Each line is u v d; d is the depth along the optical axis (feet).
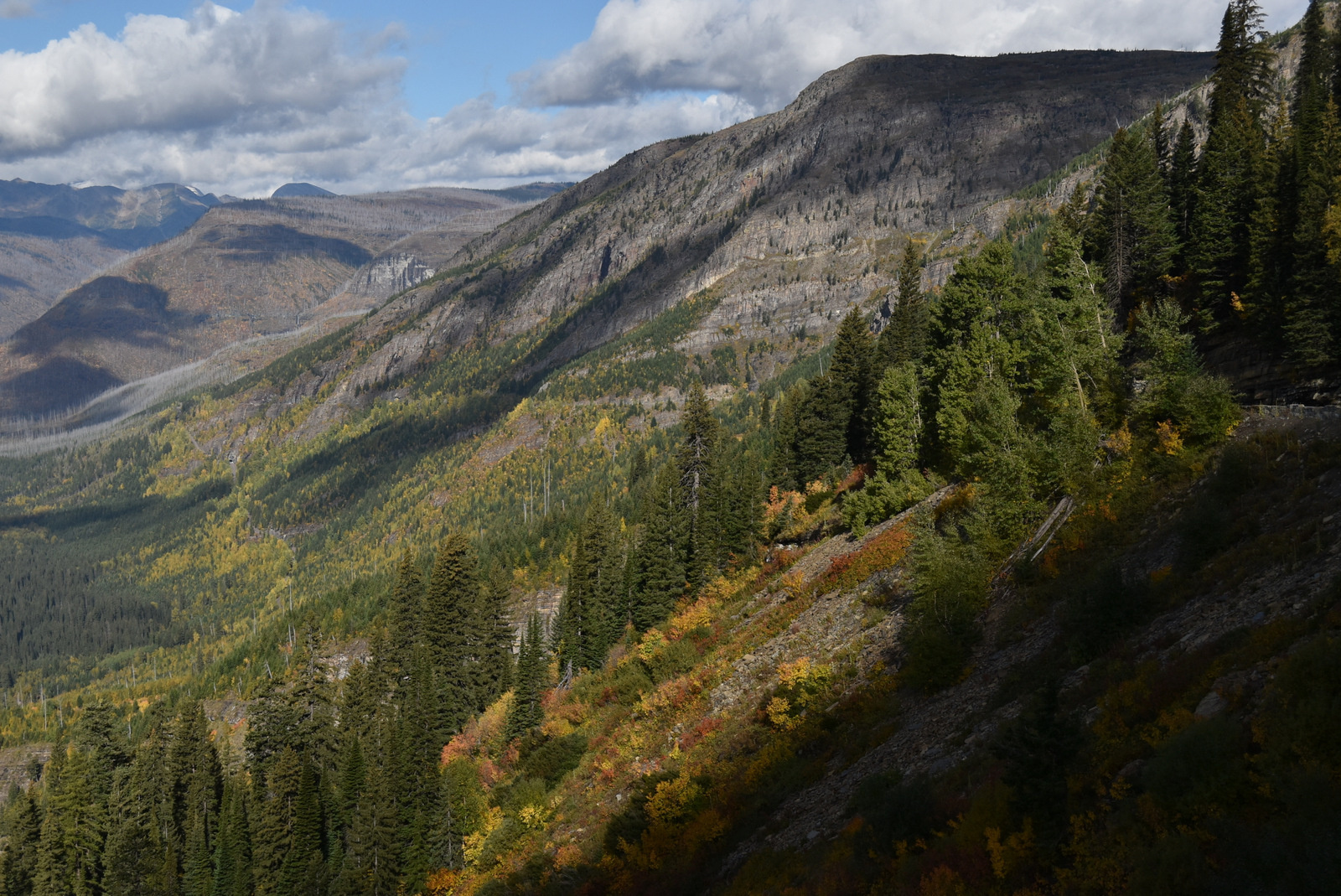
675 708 162.40
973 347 185.68
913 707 102.94
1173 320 130.62
